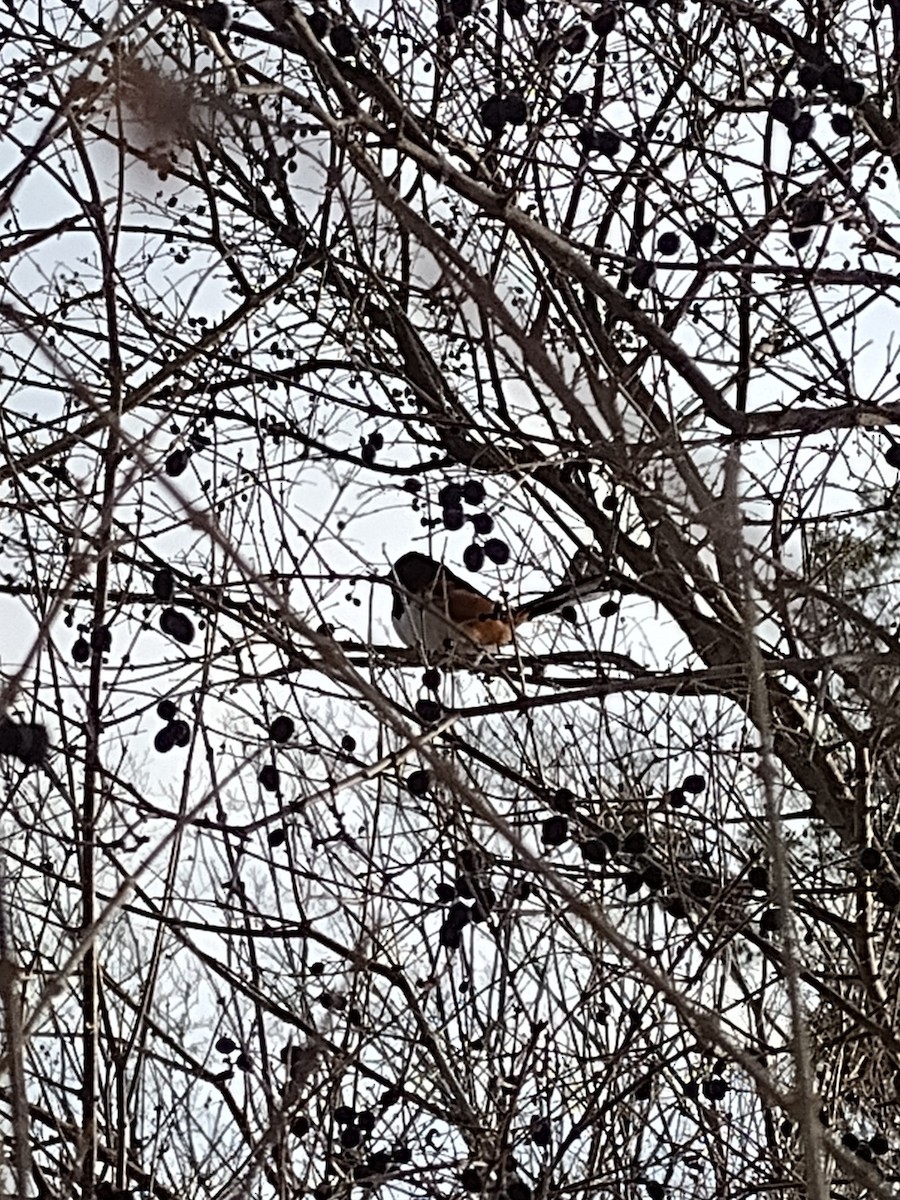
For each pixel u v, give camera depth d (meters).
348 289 4.46
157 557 4.03
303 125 3.73
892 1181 4.16
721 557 3.78
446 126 4.35
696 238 4.12
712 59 4.51
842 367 4.02
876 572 4.64
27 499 3.72
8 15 4.36
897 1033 4.19
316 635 2.91
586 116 4.21
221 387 4.66
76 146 3.23
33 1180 3.24
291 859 3.81
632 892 4.15
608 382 4.04
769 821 2.37
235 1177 3.52
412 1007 3.85
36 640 2.69
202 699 3.58
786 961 2.31
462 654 4.23
